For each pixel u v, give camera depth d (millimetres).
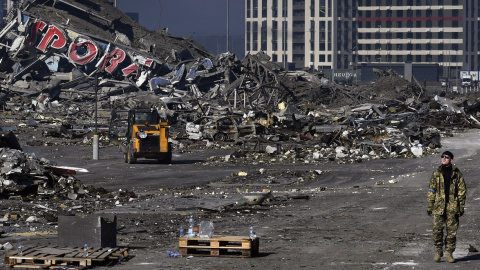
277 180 53844
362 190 47062
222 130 97375
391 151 78375
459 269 19984
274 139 92125
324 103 184750
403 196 42594
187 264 21000
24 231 28078
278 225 30469
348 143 85312
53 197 40938
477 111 141625
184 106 141125
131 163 69062
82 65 184500
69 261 20391
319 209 36719
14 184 40969
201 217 33125
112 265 20781
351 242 25547
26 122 126375
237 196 42438
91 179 54812
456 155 76812
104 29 198125
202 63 185250
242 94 172125
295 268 20312
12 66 181875
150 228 29219
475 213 33875
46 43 183000
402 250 23609
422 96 196500
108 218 23969
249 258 22109
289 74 196000
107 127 111938
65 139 100000
